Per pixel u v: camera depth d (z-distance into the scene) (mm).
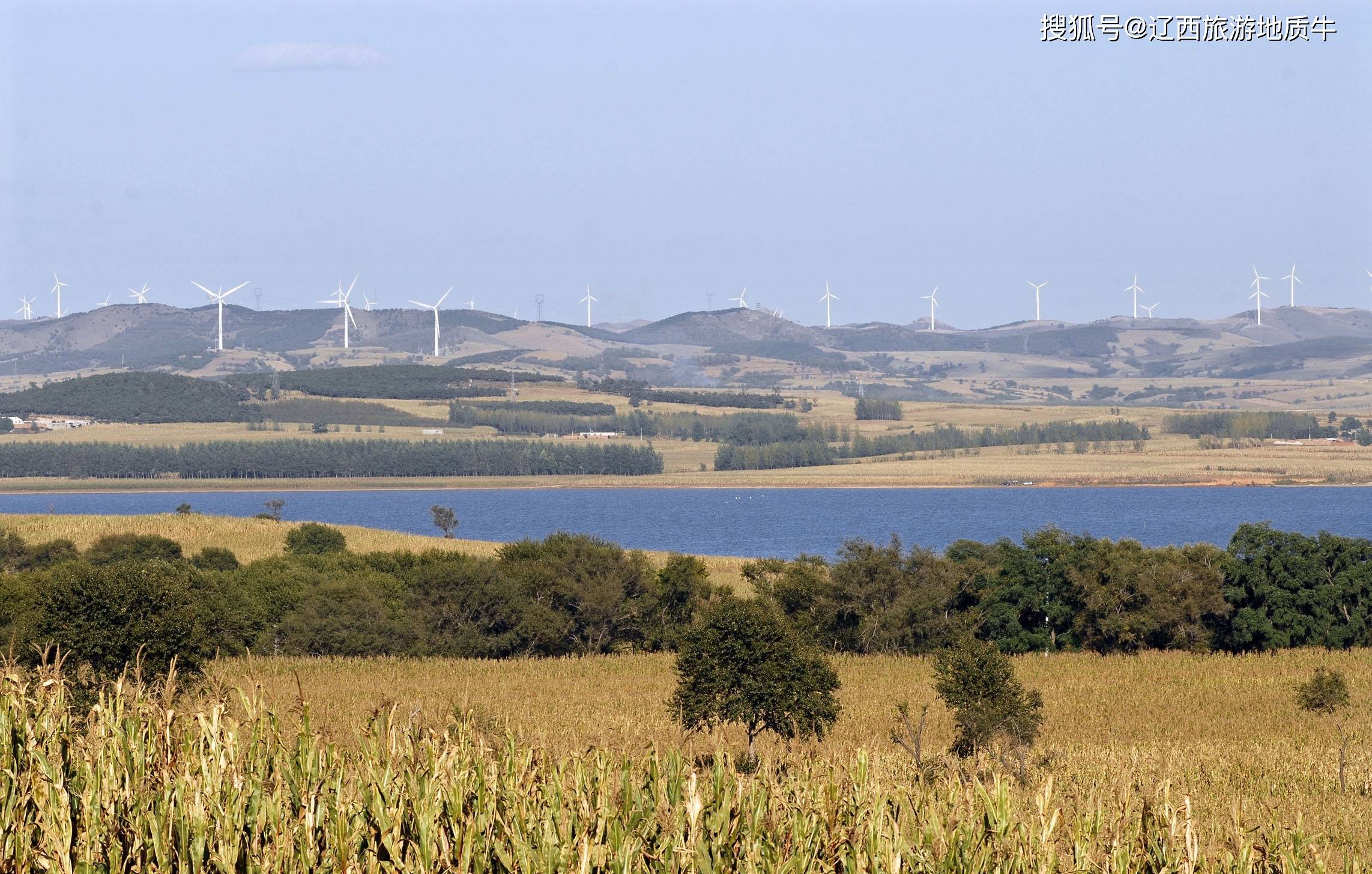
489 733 65438
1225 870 60219
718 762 59562
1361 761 142750
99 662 147750
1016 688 153750
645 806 57312
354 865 47656
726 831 54750
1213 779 131500
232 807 48594
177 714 55344
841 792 61438
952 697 152500
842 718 177875
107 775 49562
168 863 46406
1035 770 119938
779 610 157375
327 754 55656
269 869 47312
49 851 45094
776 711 147625
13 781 48250
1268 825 68062
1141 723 182375
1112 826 62594
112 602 147875
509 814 51812
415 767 55375
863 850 55438
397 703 63406
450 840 50469
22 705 54062
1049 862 57031
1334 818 111562
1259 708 193375
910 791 66875
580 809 54594
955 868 56781
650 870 52344
